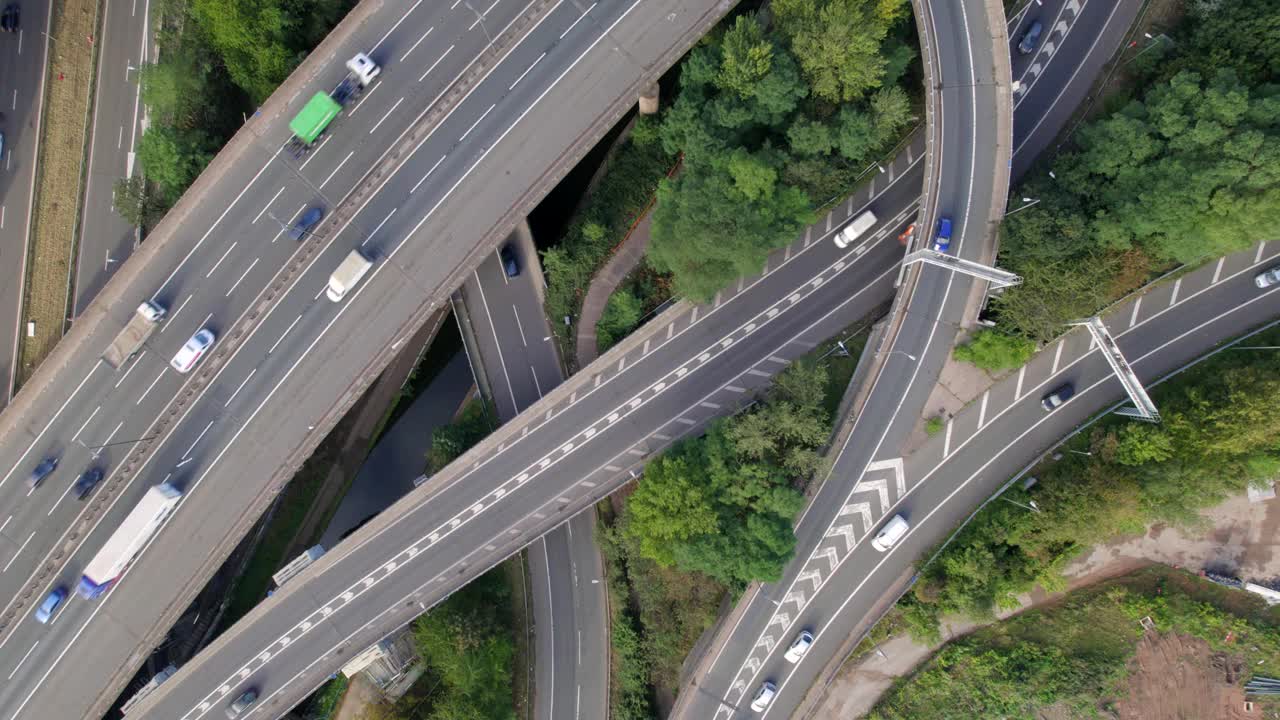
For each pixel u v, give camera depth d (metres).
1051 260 62.03
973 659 68.38
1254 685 64.94
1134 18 67.56
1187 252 60.28
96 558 66.25
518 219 67.44
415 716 75.44
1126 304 67.50
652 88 69.31
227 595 76.88
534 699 79.38
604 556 79.12
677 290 68.25
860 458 68.75
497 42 66.69
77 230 73.94
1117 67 68.00
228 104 71.69
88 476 68.50
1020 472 67.44
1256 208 55.38
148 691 70.81
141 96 68.19
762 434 64.38
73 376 68.38
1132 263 62.28
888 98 60.59
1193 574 66.69
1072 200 62.19
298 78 66.81
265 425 68.12
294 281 68.00
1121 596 67.19
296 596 72.19
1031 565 66.31
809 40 60.19
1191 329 66.88
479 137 67.31
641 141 73.56
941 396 68.00
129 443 68.69
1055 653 67.19
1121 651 67.00
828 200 71.38
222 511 68.38
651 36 66.50
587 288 76.25
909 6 67.56
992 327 65.69
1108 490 61.50
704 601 72.75
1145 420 63.59
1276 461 59.44
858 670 70.12
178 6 70.50
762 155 62.84
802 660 70.00
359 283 67.88
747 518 64.75
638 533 67.12
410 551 72.56
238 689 71.56
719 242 61.41
